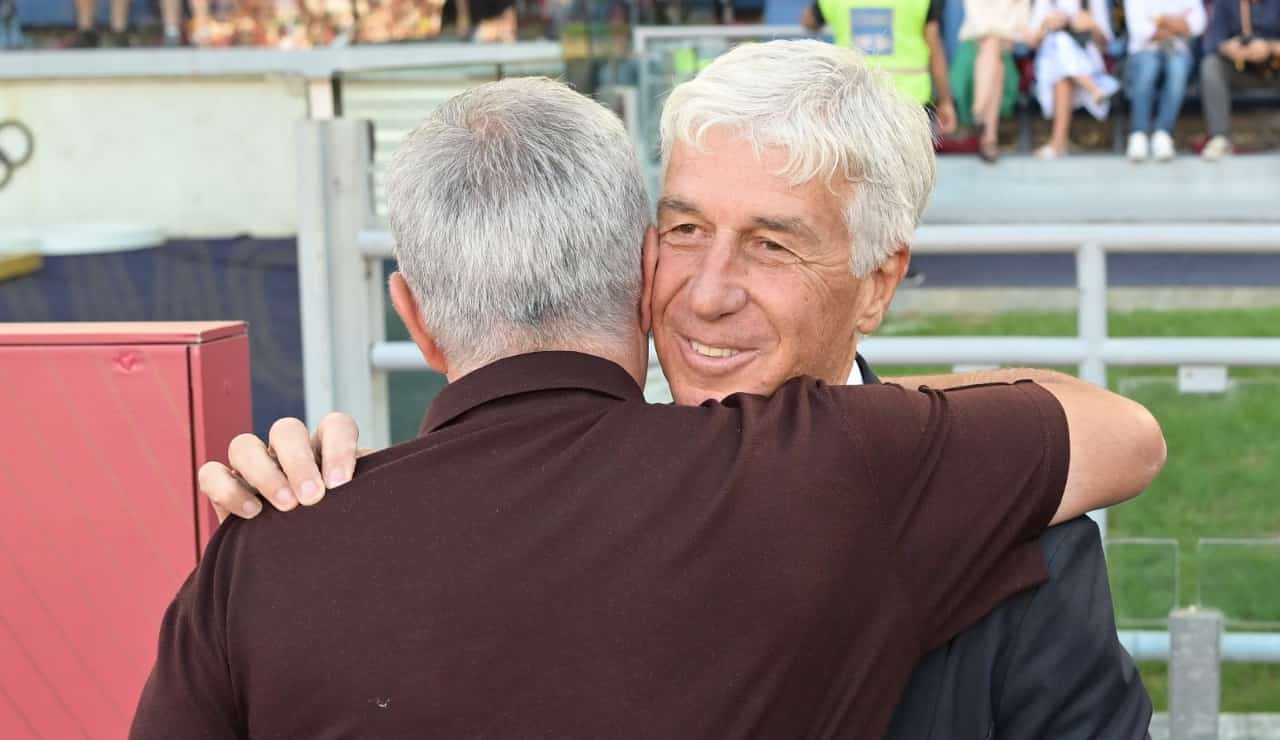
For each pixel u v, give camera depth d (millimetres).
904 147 1306
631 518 1080
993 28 8398
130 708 1452
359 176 2885
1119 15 8781
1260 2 8484
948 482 1162
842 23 7504
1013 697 1203
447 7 6086
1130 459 1231
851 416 1156
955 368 2895
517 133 1181
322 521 1100
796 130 1252
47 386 1405
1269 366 2809
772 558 1082
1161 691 3275
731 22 9094
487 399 1150
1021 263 6129
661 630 1053
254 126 6418
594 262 1178
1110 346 2820
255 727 1077
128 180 6645
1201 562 2344
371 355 2916
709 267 1291
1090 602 1213
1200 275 5992
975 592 1168
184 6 6488
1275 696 3080
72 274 5465
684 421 1143
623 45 6699
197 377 1394
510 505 1087
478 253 1157
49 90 6594
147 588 1430
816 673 1091
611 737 1036
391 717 1041
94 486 1417
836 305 1327
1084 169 8492
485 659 1044
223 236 6234
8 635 1448
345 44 6199
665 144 1317
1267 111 8906
